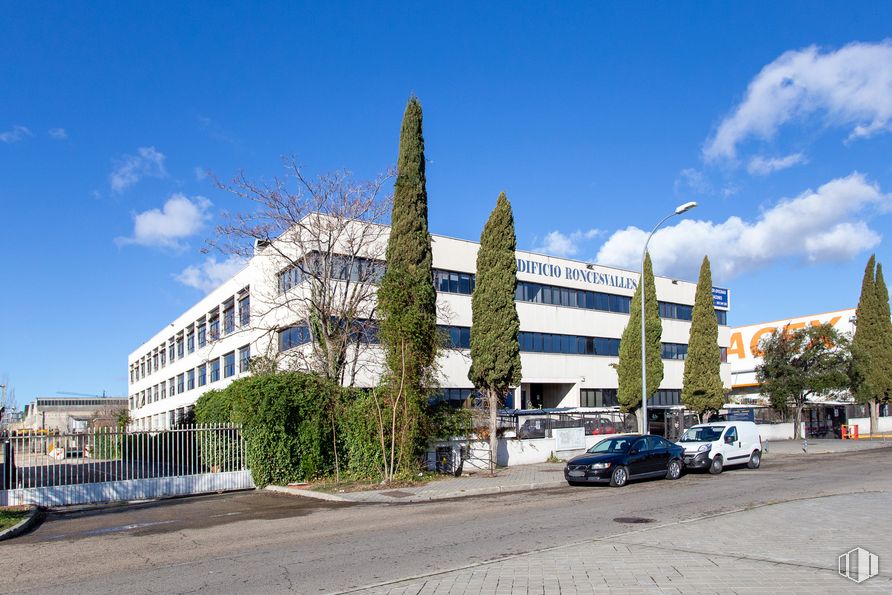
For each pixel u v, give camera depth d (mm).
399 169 24109
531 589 7551
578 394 41750
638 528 11773
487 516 14000
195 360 48375
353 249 27266
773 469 23688
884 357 46250
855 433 43625
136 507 18062
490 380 24188
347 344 25688
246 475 21141
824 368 40844
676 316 49219
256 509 16719
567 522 12836
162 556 10906
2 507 17281
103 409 80438
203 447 20969
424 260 23391
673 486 19016
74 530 14430
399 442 20719
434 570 8914
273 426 21312
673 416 35750
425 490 18734
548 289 41125
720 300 52219
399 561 9602
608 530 11734
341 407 22500
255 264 34812
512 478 21453
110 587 8789
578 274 42812
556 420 29781
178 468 20516
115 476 20062
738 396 56719
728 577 7859
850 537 10273
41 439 20797
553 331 40750
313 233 25531
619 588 7484
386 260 24016
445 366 34312
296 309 28562
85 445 20562
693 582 7664
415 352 21188
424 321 21500
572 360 41531
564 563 8820
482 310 24672
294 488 20172
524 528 12234
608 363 43688
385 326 21219
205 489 20422
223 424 21328
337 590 8000
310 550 10766
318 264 26344
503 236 24797
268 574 9094
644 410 24938
